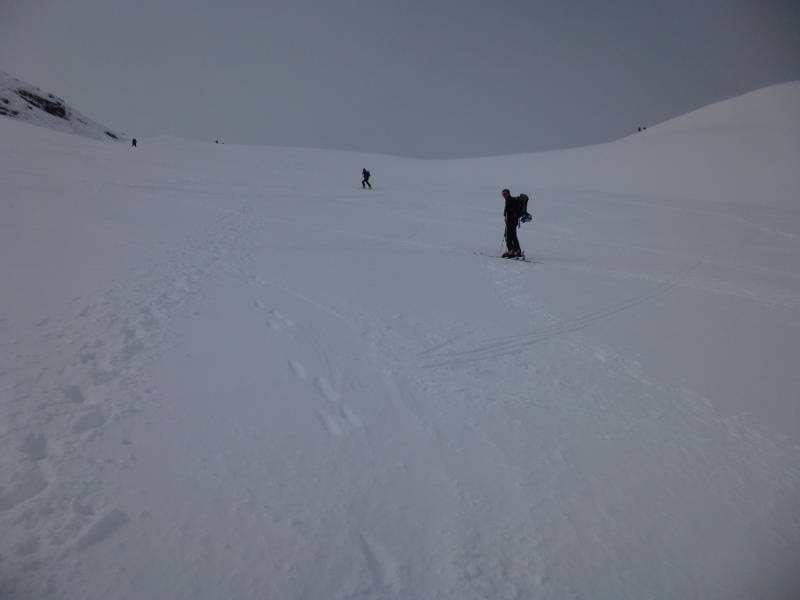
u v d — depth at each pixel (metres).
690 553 2.91
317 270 8.74
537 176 39.66
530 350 6.09
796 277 11.88
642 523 3.13
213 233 10.64
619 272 11.38
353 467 3.32
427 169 46.56
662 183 34.09
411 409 4.28
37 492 2.67
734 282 11.03
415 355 5.52
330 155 54.38
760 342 6.96
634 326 7.38
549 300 8.52
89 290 5.91
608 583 2.61
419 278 9.14
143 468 2.99
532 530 2.95
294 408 3.96
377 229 14.50
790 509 3.42
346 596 2.30
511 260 11.84
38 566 2.21
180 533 2.53
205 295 6.46
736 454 4.09
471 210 20.33
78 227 9.04
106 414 3.49
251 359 4.75
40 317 4.93
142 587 2.19
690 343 6.75
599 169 39.62
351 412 4.09
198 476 2.99
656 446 4.11
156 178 18.67
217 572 2.32
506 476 3.46
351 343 5.58
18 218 8.85
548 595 2.49
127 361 4.35
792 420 4.73
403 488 3.18
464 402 4.54
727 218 21.03
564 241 15.57
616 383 5.31
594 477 3.58
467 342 6.11
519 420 4.31
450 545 2.74
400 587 2.41
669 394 5.13
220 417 3.67
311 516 2.79
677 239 16.59
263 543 2.54
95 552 2.33
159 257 7.93
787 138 39.41
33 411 3.37
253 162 36.72
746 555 2.94
